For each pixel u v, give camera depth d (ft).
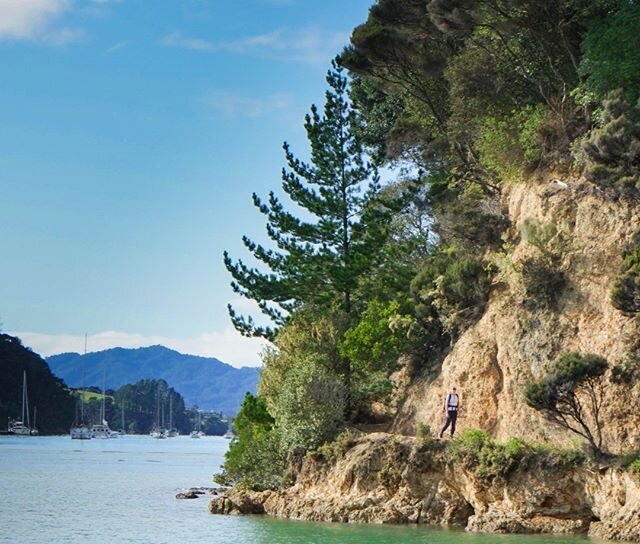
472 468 131.95
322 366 174.19
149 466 361.30
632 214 134.00
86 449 565.53
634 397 120.57
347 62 192.24
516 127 162.09
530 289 142.10
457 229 169.48
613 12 154.10
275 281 196.44
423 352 173.78
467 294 159.53
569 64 164.35
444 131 198.29
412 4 177.68
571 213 143.13
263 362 193.47
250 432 197.26
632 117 127.95
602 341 128.26
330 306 194.18
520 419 136.87
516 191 162.81
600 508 119.14
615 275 131.64
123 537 132.57
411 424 160.76
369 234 189.16
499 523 125.49
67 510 175.22
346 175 195.83
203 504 184.03
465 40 180.24
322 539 121.80
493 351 148.36
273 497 157.17
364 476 143.64
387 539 119.85
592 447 121.19
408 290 184.65
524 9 157.58
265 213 197.98
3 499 200.75
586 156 130.93
